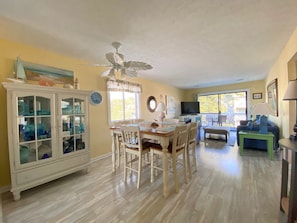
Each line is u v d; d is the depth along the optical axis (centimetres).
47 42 245
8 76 232
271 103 447
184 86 739
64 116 260
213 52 298
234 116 721
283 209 157
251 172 269
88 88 344
